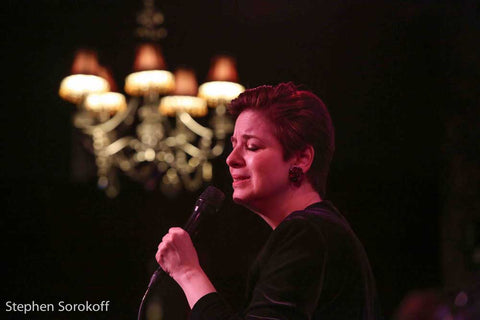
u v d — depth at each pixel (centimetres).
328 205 235
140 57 752
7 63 1097
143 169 1046
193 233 247
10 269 1114
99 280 1119
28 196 1116
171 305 765
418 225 1043
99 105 807
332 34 1022
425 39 977
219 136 835
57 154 1108
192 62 1068
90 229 1119
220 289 1017
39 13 1077
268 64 1041
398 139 1008
